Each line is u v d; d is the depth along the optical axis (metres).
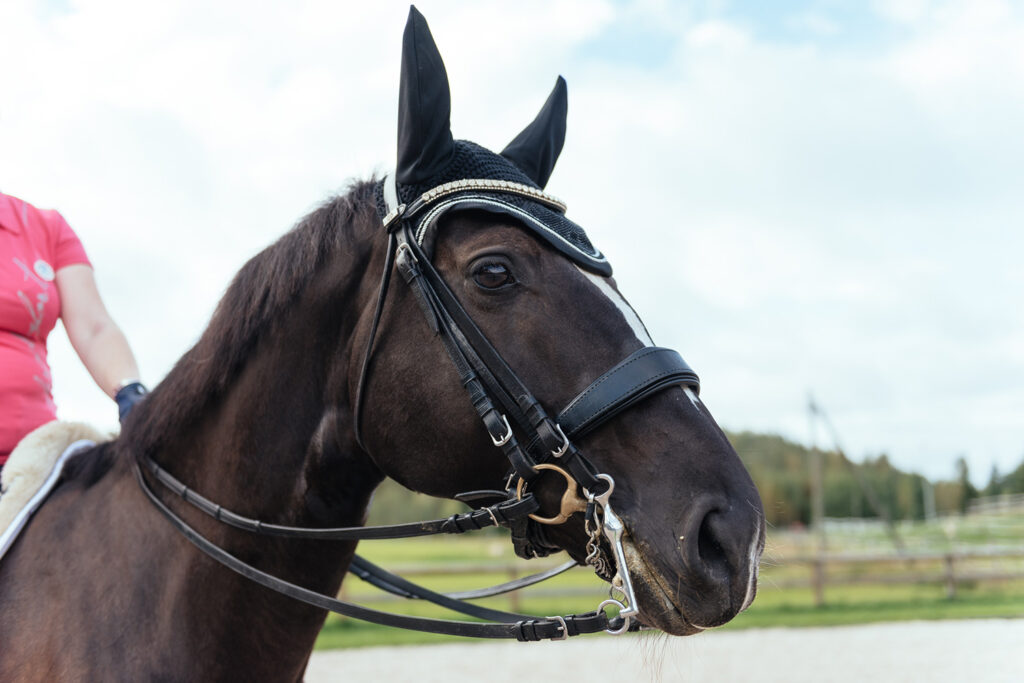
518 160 1.99
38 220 2.24
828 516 48.25
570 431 1.51
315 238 1.82
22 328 2.08
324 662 9.02
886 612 13.07
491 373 1.56
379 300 1.69
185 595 1.75
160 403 1.92
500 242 1.62
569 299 1.58
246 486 1.80
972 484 52.94
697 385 1.59
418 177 1.70
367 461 1.79
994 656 9.03
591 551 1.48
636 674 8.12
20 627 1.75
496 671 8.37
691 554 1.37
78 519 1.88
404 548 41.78
